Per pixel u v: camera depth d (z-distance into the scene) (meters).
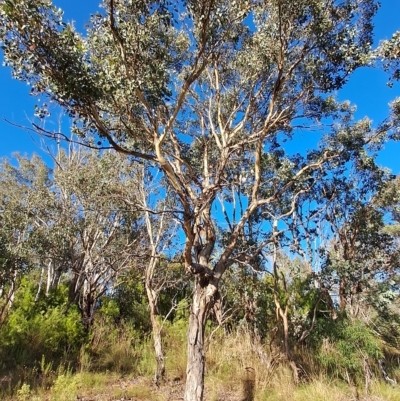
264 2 6.66
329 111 9.56
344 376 9.27
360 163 12.06
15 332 10.36
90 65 5.01
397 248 14.00
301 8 6.61
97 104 5.89
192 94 10.00
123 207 11.30
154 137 5.70
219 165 8.20
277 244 10.62
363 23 7.47
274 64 8.20
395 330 13.12
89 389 8.70
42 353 10.31
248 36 8.44
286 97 8.73
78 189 12.41
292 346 10.41
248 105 9.01
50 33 4.45
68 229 12.69
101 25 5.44
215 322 11.90
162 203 11.47
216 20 5.30
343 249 13.38
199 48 5.94
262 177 10.66
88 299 13.35
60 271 15.50
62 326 11.23
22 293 13.18
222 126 9.37
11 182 18.66
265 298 11.41
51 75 4.59
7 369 9.23
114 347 11.62
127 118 6.44
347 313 12.21
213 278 6.67
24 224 12.15
